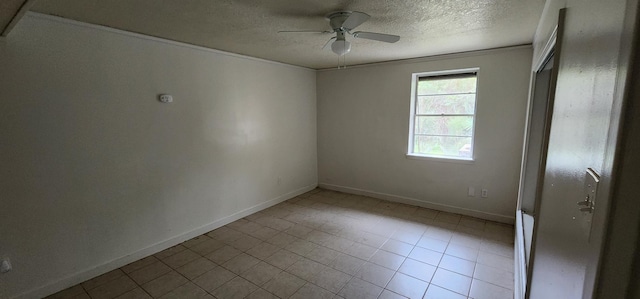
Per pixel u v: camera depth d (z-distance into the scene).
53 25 2.21
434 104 4.05
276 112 4.31
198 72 3.23
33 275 2.24
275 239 3.27
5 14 1.63
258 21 2.37
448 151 4.03
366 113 4.55
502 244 3.09
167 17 2.25
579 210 0.59
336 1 1.96
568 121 0.83
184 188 3.20
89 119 2.45
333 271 2.63
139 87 2.74
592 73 0.59
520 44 3.23
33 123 2.17
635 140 0.35
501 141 3.54
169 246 3.10
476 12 2.17
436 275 2.56
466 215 3.89
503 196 3.63
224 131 3.58
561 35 1.17
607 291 0.40
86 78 2.40
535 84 2.68
